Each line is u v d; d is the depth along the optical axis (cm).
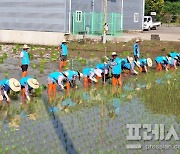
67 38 3334
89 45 3094
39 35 3375
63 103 1380
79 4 3500
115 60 1688
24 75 1797
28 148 955
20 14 3550
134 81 1798
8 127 1116
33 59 2522
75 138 1032
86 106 1351
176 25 5944
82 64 2305
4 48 3045
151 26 4741
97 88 1622
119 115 1248
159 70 2116
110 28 3681
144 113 1272
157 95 1512
